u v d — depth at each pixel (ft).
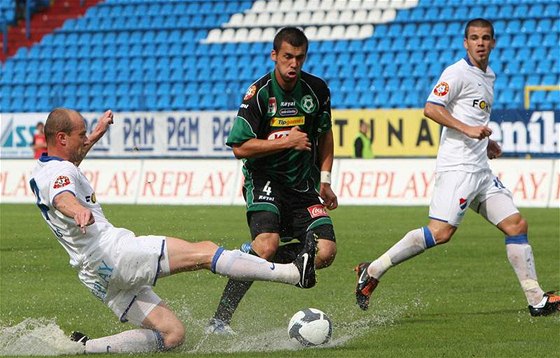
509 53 256.11
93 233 57.93
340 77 266.16
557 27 259.19
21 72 296.71
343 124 216.95
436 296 85.97
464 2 273.75
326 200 72.23
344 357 57.77
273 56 68.28
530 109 199.41
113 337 59.72
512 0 268.41
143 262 57.77
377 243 128.06
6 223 161.89
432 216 73.97
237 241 130.52
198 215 170.60
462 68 73.56
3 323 73.41
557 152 197.57
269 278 59.00
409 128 212.43
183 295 88.17
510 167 185.26
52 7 309.42
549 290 88.53
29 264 110.83
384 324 71.97
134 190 207.82
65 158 59.36
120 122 229.66
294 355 58.59
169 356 58.59
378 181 192.95
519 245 73.97
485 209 75.10
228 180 201.46
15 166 217.77
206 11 297.33
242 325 71.87
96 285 59.47
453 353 59.11
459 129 71.41
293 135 66.64
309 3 291.38
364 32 277.44
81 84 287.07
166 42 292.40
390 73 265.95
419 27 272.92
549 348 60.75
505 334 66.69
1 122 238.48
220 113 223.30
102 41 298.76
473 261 110.42
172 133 226.17
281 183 69.82
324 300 84.53
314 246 59.21
